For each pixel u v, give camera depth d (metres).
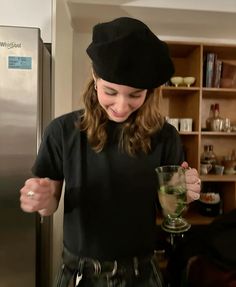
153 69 0.56
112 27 0.57
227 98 2.40
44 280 1.49
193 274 1.48
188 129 2.16
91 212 0.73
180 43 2.04
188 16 1.92
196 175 0.71
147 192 0.75
